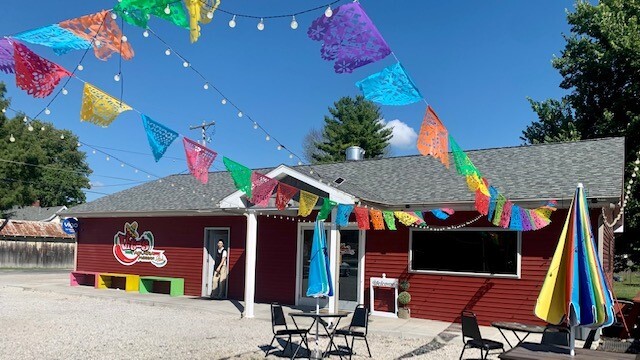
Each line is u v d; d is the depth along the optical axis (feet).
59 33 11.88
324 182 37.65
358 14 12.60
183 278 55.72
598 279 16.63
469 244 39.09
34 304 46.21
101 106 13.66
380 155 142.41
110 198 67.67
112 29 12.48
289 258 48.52
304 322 37.63
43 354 26.21
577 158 40.83
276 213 42.86
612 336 32.55
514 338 32.35
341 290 44.80
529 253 36.58
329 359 26.55
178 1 11.98
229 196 40.70
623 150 40.11
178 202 58.13
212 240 55.06
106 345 28.71
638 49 64.23
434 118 16.22
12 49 11.71
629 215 61.72
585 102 73.26
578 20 73.67
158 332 33.09
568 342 19.35
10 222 108.99
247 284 40.04
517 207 28.73
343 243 45.19
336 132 139.44
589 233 16.99
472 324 22.75
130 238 61.11
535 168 41.09
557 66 75.25
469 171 21.31
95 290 58.49
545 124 77.71
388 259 42.32
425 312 39.99
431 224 40.68
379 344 30.68
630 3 69.41
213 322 37.52
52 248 113.29
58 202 165.58
